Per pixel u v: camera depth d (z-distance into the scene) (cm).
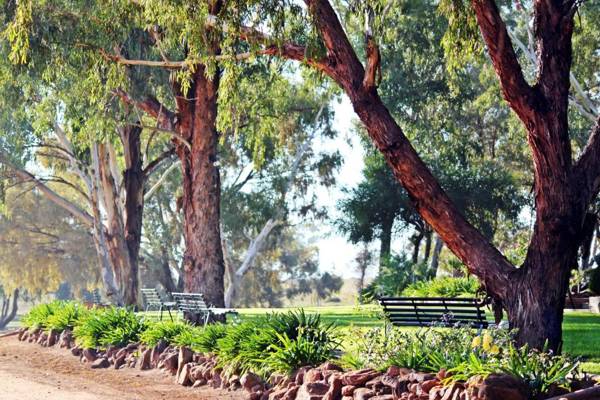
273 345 1875
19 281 9100
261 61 3894
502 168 6894
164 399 1898
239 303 9912
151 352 2359
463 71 5816
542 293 1881
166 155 5931
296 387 1717
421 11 5369
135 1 2739
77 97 3684
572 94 5631
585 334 2517
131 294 5931
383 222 6788
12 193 8756
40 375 2328
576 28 4844
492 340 1541
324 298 12169
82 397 1923
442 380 1459
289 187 7194
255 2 2208
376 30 2212
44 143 6353
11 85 4153
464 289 3962
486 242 1972
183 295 2825
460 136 6656
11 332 3459
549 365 1486
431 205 1998
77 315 3042
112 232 5934
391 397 1498
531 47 4744
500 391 1355
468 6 2328
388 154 2033
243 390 1877
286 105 5653
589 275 4209
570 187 1886
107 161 5988
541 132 1886
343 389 1598
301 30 2273
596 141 1912
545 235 1886
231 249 8606
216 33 2308
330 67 2123
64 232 8950
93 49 3039
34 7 3064
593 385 1443
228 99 2502
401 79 6025
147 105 3919
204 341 2177
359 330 1848
